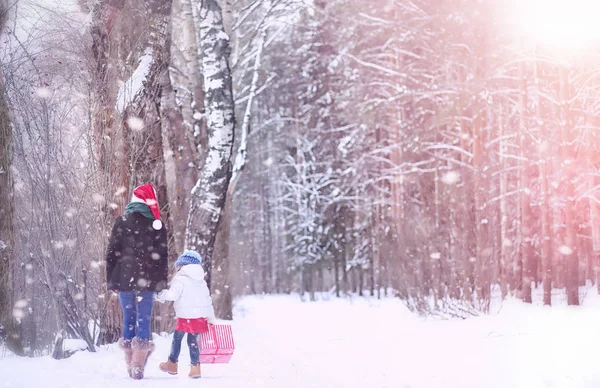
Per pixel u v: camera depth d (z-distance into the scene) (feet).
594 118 85.10
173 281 29.25
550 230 83.82
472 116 84.12
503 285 91.09
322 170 155.84
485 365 30.48
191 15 70.38
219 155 53.88
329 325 59.98
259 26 77.20
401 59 105.70
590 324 49.47
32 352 35.24
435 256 61.72
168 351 37.29
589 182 87.76
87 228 36.83
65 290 34.53
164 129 55.36
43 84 37.35
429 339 43.29
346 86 134.62
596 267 92.68
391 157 119.55
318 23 145.69
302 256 146.51
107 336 36.99
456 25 86.12
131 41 40.45
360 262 143.95
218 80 54.24
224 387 26.11
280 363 33.76
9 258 35.17
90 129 38.09
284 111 159.22
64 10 40.52
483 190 78.48
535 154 89.20
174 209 56.29
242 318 74.64
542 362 30.48
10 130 36.09
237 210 162.30
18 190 36.50
